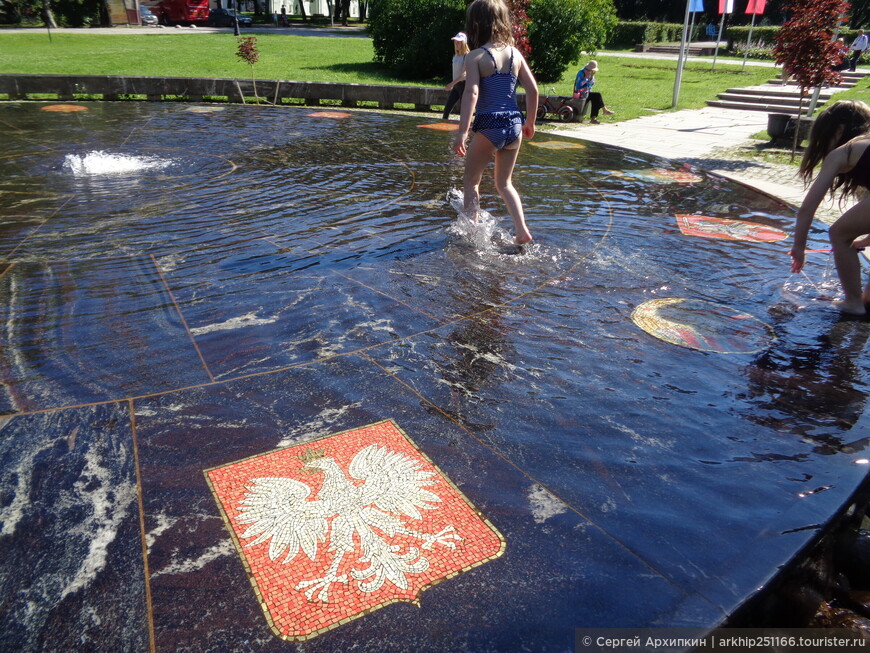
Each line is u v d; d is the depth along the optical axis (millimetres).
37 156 6113
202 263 3418
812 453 1947
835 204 5867
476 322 2818
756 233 4363
